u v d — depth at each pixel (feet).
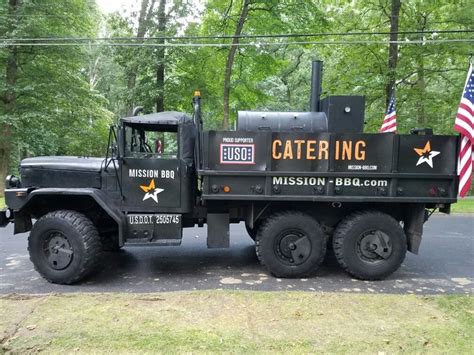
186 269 18.48
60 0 53.78
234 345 9.78
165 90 54.39
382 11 55.67
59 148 65.16
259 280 16.93
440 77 58.29
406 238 17.89
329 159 16.69
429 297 13.41
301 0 54.19
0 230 27.32
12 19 49.06
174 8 53.01
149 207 17.42
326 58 63.05
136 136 17.89
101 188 17.49
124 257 20.61
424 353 9.61
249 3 53.72
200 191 17.87
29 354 9.50
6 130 52.03
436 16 52.75
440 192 17.07
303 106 91.50
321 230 17.24
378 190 16.89
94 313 11.66
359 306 12.41
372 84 53.47
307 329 10.68
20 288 15.71
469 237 26.48
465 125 16.85
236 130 18.35
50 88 53.31
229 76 53.31
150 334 10.30
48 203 17.87
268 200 17.06
